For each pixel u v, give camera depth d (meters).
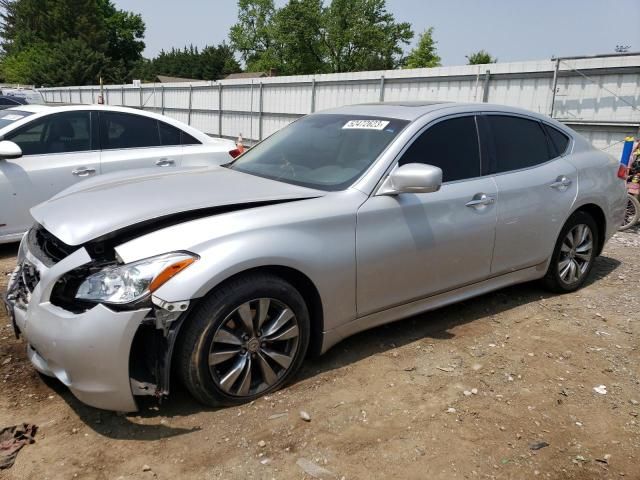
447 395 3.10
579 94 9.90
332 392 3.07
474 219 3.71
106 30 75.75
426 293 3.60
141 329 2.59
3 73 70.81
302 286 3.08
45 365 2.73
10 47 80.31
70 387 2.59
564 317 4.26
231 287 2.72
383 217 3.26
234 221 2.80
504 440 2.72
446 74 12.07
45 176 5.49
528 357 3.59
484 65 11.24
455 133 3.80
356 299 3.24
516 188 3.99
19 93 25.77
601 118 9.67
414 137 3.55
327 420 2.82
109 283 2.51
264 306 2.85
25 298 2.83
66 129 5.80
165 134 6.41
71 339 2.49
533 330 4.01
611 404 3.08
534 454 2.62
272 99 17.75
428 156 3.59
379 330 3.91
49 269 2.65
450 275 3.69
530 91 10.62
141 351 2.68
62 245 2.80
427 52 55.28
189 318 2.65
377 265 3.26
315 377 3.23
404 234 3.35
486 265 3.91
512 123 4.22
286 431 2.71
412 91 12.99
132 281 2.50
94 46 71.19
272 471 2.44
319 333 3.17
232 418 2.80
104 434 2.66
